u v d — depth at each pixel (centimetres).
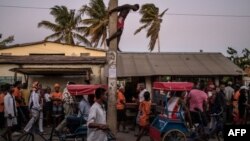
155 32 4572
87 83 1969
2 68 2183
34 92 1343
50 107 1684
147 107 1191
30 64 2170
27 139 1105
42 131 1421
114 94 1108
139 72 2262
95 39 4284
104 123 662
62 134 1077
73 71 2030
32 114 1312
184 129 1077
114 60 1116
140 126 1241
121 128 1639
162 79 2316
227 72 2314
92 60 2202
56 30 4781
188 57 2592
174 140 1065
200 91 1194
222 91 1420
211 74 2286
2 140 1272
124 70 2284
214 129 1181
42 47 2767
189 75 2277
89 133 652
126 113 1630
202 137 1152
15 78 2066
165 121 1080
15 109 1210
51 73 2109
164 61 2480
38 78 2172
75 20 4709
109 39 1120
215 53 2689
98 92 662
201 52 2683
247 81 2488
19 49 2747
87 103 1085
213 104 1434
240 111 1490
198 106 1180
